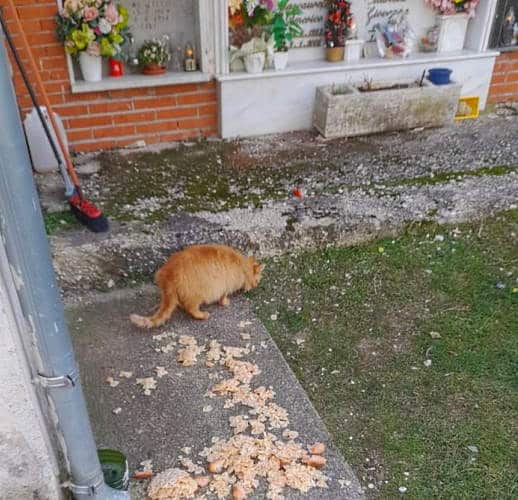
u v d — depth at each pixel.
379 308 3.01
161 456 2.19
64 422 1.69
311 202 3.59
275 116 4.44
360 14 4.49
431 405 2.47
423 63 4.55
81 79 3.99
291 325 2.89
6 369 1.53
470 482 2.16
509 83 4.96
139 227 3.29
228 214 3.45
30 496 1.79
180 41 4.19
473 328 2.88
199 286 2.78
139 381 2.51
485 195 3.70
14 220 1.39
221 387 2.48
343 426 2.37
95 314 2.91
